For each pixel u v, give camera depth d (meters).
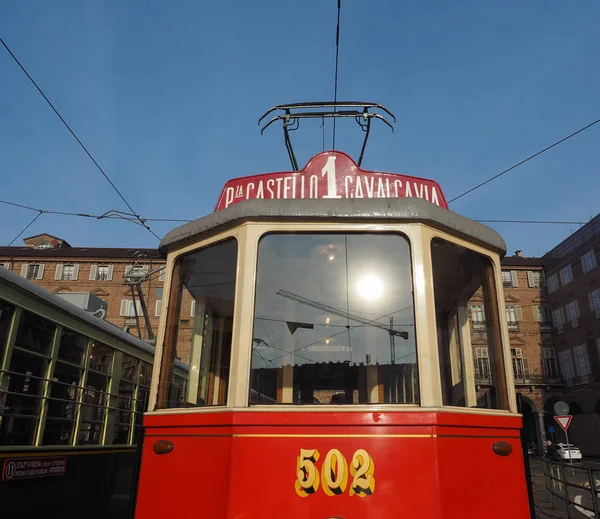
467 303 3.26
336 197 3.38
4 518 5.07
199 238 3.39
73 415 6.46
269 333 2.93
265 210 3.11
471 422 2.85
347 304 2.99
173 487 2.81
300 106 4.34
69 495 6.25
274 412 2.71
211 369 3.09
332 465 2.62
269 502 2.57
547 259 41.53
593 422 34.41
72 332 6.52
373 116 4.35
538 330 40.16
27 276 39.56
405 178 3.55
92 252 40.22
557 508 10.91
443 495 2.58
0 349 5.12
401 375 2.84
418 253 3.04
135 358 8.46
